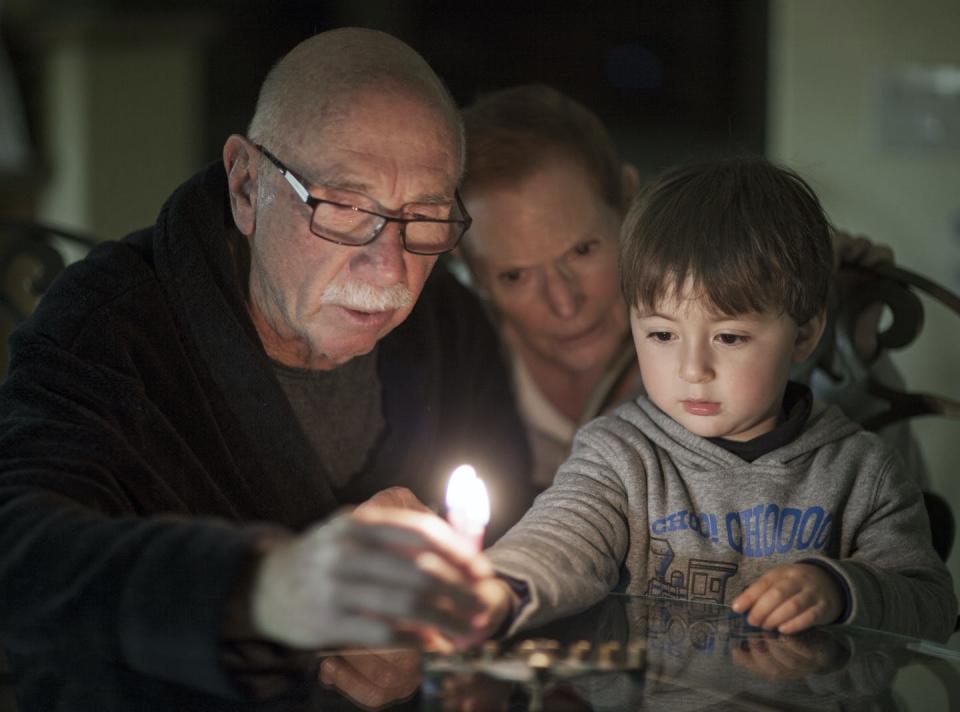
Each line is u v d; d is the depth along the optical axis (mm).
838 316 2027
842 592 1349
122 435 1478
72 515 1230
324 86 1506
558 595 1306
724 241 1481
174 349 1615
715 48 6727
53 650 1193
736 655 1270
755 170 1590
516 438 2076
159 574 1098
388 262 1509
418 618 1009
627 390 2121
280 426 1645
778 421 1609
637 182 2203
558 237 1971
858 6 3777
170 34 5395
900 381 2260
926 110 3814
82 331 1532
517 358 2207
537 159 1969
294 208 1514
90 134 5238
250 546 1088
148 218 5402
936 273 3844
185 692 1164
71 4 5473
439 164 1523
